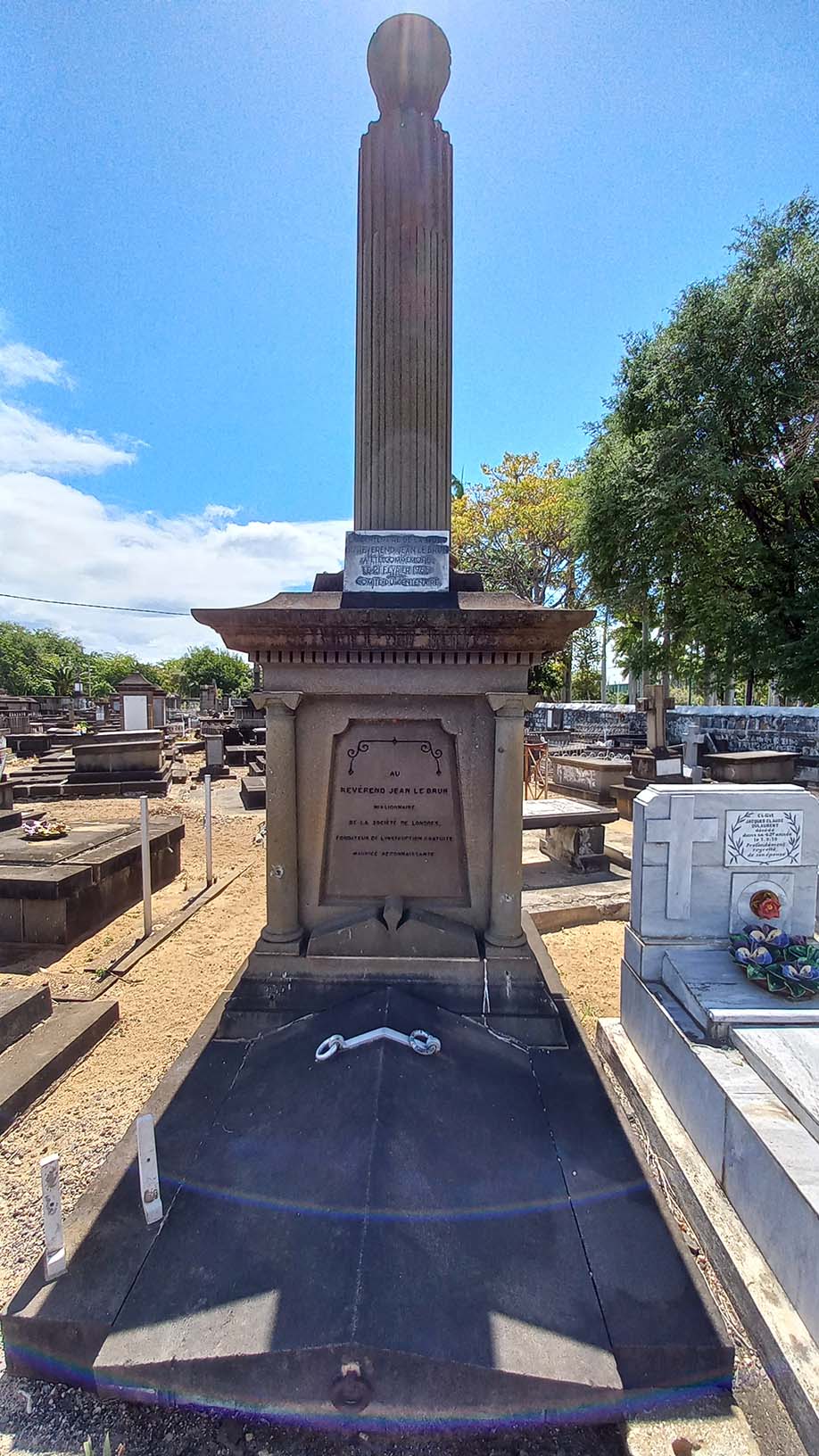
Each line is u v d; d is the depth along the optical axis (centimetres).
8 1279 200
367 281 354
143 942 487
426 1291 168
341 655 317
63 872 493
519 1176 211
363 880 341
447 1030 277
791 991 269
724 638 1711
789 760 1057
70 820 943
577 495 1938
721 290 1591
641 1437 159
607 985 431
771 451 1620
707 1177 234
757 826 314
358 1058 248
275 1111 236
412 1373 155
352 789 338
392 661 318
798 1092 211
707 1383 167
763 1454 157
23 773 1353
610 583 1872
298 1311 164
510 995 311
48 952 471
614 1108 255
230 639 311
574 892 604
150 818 771
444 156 356
